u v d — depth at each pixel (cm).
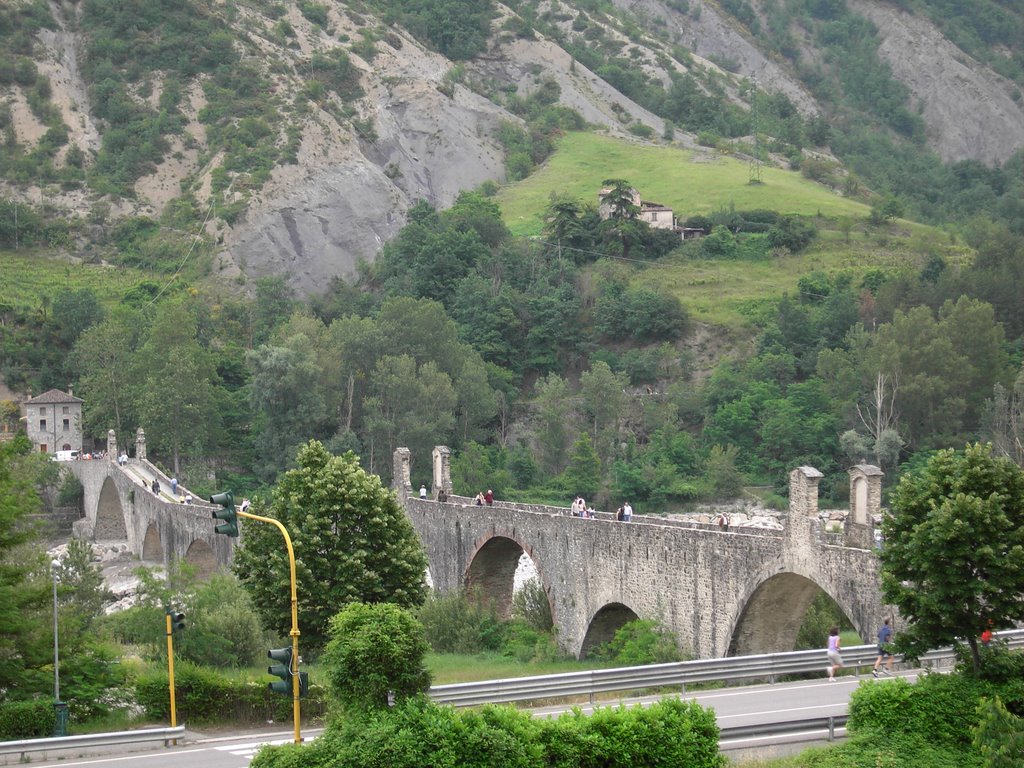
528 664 8062
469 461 17300
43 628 6153
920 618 4956
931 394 16038
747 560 7044
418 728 4097
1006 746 4025
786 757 4584
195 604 7506
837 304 19738
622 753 4206
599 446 18175
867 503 6362
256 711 5897
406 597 6975
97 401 18750
